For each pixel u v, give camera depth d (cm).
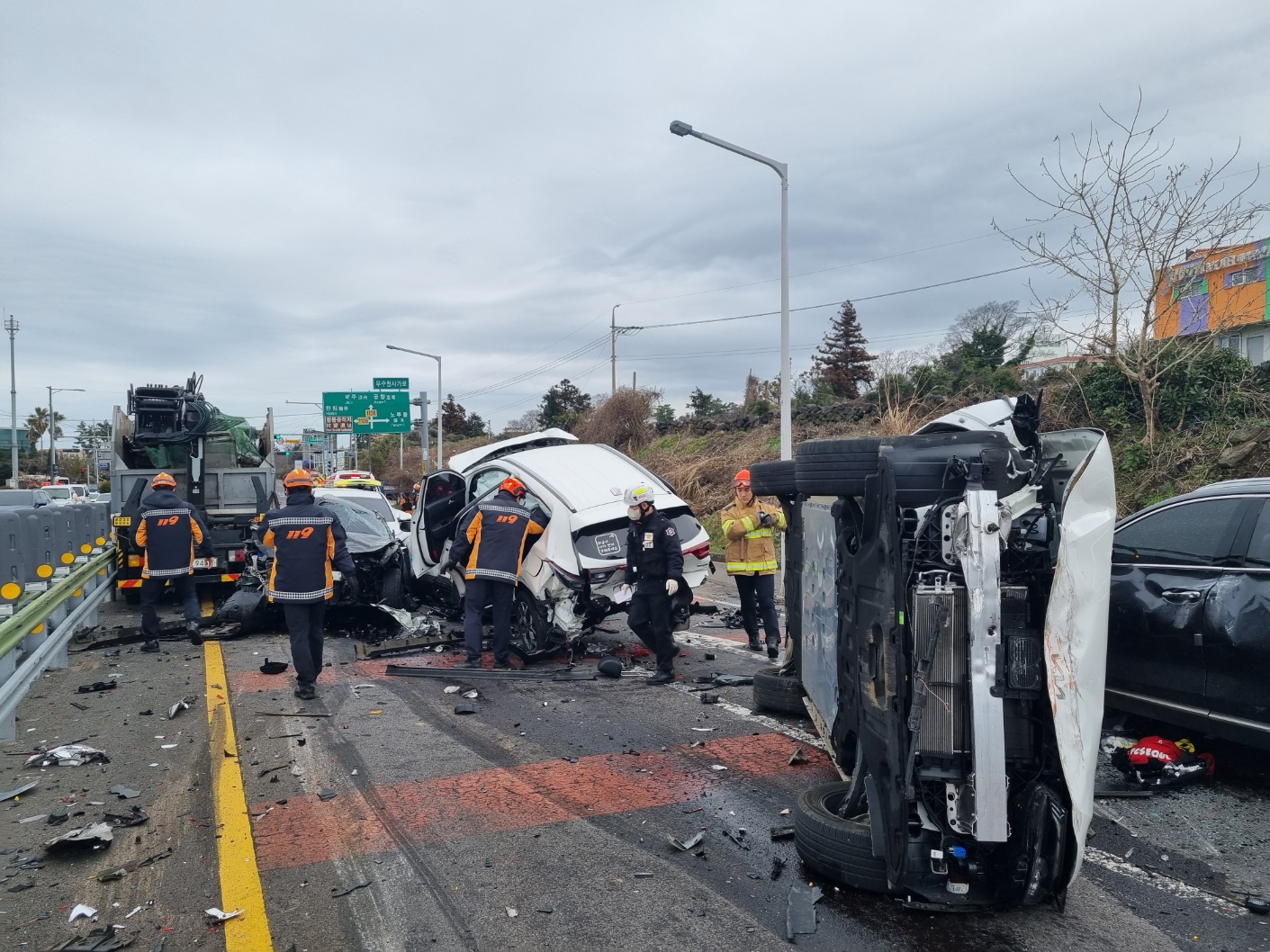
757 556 877
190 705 705
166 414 1245
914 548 344
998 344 2633
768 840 440
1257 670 475
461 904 376
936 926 355
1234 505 521
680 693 740
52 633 812
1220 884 393
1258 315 1650
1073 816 314
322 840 443
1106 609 334
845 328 3956
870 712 366
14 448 5312
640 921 361
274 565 731
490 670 815
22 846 437
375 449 5938
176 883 396
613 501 838
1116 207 1223
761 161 1380
